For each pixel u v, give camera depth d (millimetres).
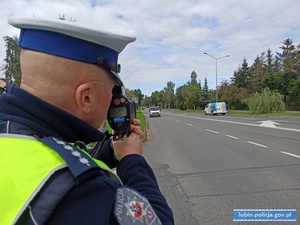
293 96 53656
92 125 1194
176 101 125188
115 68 1227
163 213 1189
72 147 1044
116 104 1392
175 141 15461
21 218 885
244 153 10367
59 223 901
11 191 906
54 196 905
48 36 1078
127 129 1402
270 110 41375
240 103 68500
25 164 946
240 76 88562
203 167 8445
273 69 86188
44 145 1006
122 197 1043
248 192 5859
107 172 1109
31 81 1108
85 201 942
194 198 5684
